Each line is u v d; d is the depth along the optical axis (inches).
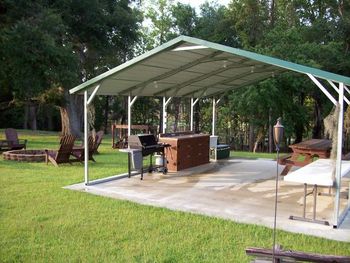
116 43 797.2
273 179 326.3
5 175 342.3
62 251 160.7
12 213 214.4
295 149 312.0
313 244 170.7
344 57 724.0
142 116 1239.5
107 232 184.5
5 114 1210.6
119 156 505.0
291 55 685.9
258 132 829.8
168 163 373.4
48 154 421.7
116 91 344.8
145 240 174.7
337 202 196.5
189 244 169.8
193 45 234.5
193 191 276.8
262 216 214.1
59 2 665.0
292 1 898.1
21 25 540.4
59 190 276.5
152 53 251.8
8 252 158.4
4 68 589.6
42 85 596.7
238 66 309.6
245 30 852.0
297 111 767.1
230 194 268.2
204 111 980.6
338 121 196.7
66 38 750.5
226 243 171.3
